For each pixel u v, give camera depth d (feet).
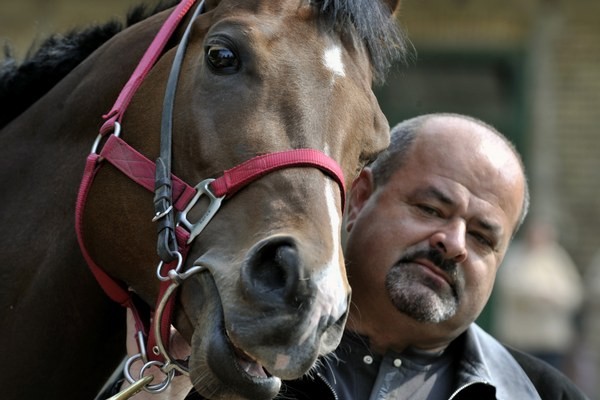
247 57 14.66
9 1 57.41
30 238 16.52
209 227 14.48
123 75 16.39
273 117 14.49
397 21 16.61
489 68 57.82
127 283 15.58
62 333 16.26
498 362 18.75
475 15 57.36
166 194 14.79
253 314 13.47
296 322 13.32
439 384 18.19
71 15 57.36
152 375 15.29
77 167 16.42
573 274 51.60
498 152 18.35
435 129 18.34
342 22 15.33
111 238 15.48
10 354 16.30
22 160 17.03
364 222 18.03
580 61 57.31
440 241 17.53
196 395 17.47
